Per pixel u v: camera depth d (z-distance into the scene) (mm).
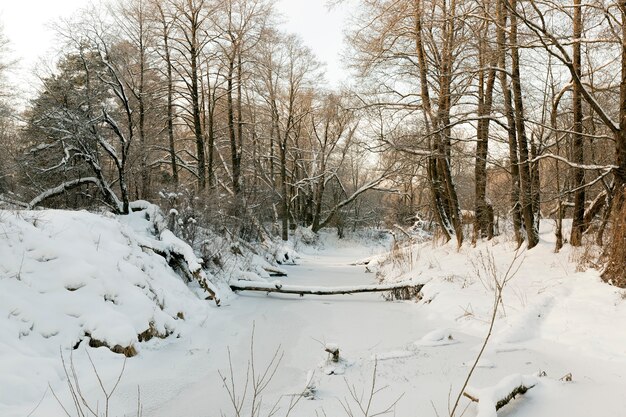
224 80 22750
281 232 32344
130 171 15305
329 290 10883
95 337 5676
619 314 6488
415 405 4547
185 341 6863
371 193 47031
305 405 4664
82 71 15656
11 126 18219
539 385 4805
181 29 20000
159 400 4746
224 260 11906
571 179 11656
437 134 13359
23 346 4980
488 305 8164
